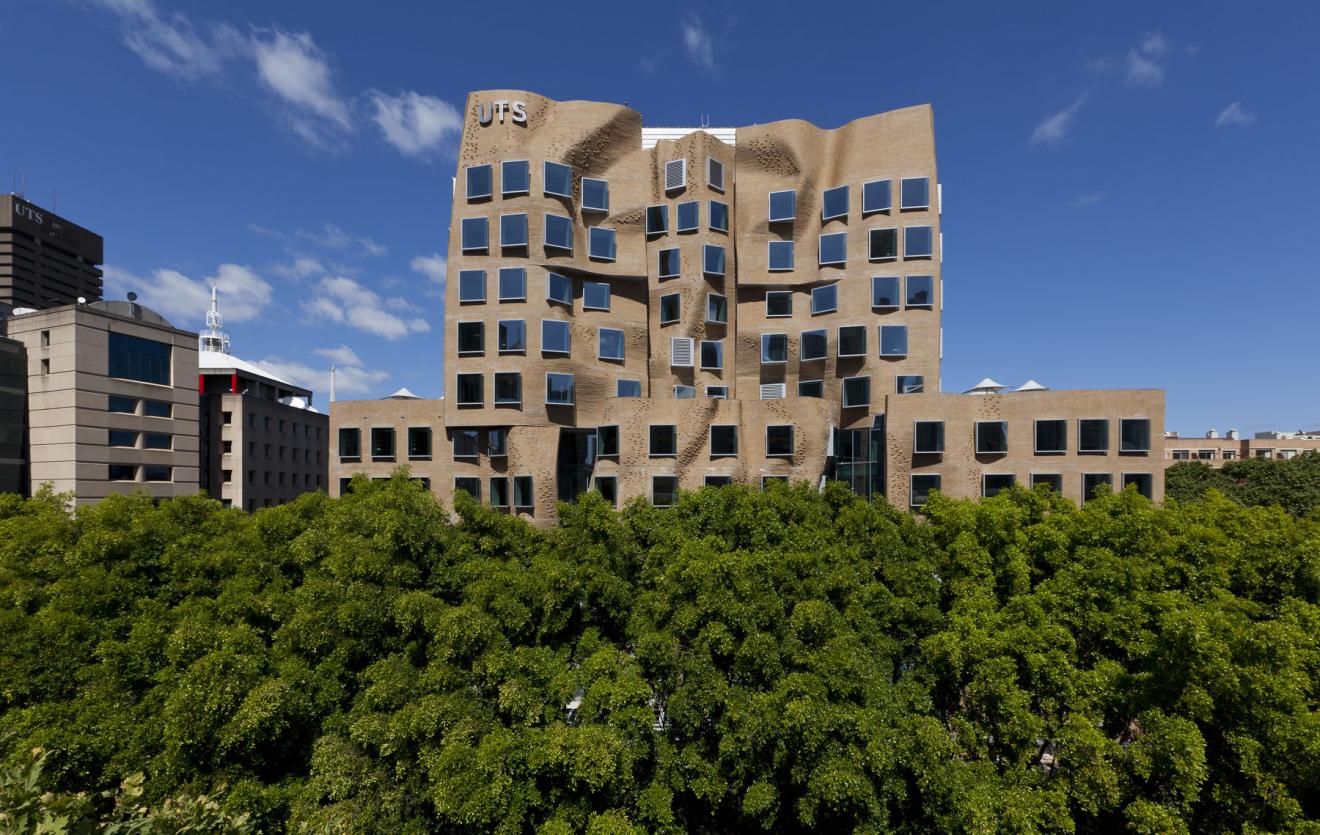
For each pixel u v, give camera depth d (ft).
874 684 39.42
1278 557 47.06
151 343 146.00
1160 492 91.45
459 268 110.52
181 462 151.12
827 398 113.09
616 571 50.16
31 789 24.86
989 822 34.88
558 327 109.60
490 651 41.14
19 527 54.39
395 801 38.11
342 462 112.68
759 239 117.50
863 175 113.60
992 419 97.45
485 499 109.09
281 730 39.11
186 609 46.03
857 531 54.44
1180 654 39.29
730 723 40.04
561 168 111.65
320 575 47.96
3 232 304.30
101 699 40.47
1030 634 42.50
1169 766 37.63
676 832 38.65
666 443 100.89
